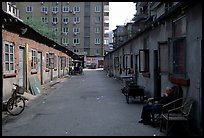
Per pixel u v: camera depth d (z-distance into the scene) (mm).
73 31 83688
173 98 9078
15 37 15438
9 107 11250
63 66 41656
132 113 11094
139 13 40438
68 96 17234
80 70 48188
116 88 22234
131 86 14625
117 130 8312
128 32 39531
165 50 11750
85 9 83750
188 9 8672
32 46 20250
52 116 10641
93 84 26656
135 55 20688
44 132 8148
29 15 81875
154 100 10070
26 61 18000
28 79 18281
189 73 8562
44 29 68000
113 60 40719
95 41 84250
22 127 8867
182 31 9383
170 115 8148
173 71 10258
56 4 82812
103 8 84000
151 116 9336
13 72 14977
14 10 38719
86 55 83938
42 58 24641
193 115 8086
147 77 15953
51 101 14992
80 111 11664
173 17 10312
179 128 8117
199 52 7762
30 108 12633
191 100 8094
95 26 84188
